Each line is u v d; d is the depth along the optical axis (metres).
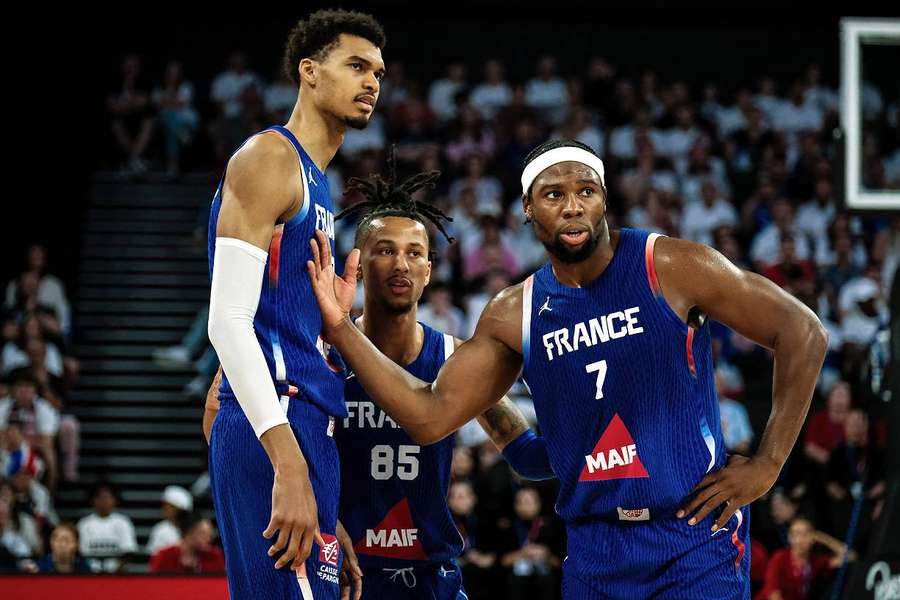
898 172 13.78
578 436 6.32
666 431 6.17
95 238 24.73
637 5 30.95
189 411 21.06
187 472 20.05
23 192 25.39
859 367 17.61
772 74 31.00
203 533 13.98
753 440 18.20
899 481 11.56
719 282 6.20
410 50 31.06
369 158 23.89
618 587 6.26
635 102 27.19
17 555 14.59
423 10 30.83
